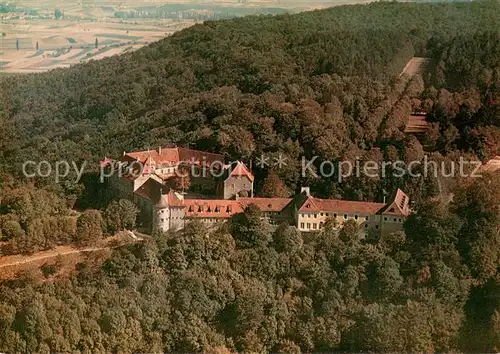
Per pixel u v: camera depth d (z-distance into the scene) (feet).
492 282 596.70
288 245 590.55
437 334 565.12
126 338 519.60
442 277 578.66
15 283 535.60
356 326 565.94
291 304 568.82
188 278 558.15
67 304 520.42
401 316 561.84
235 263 580.30
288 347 550.77
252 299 551.18
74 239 586.04
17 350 496.64
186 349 538.47
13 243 567.59
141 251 565.53
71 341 505.66
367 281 580.71
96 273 552.82
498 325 572.51
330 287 578.25
